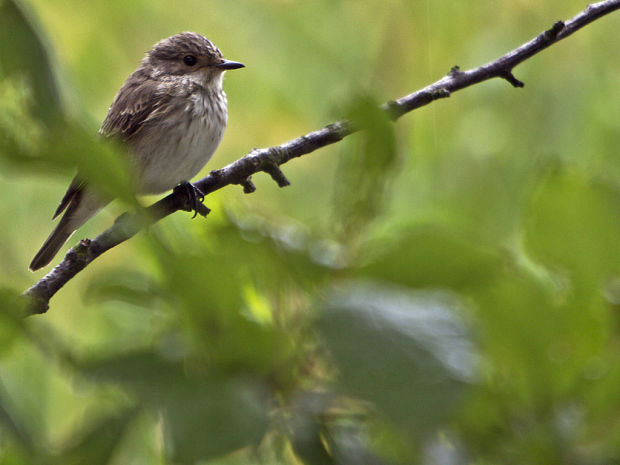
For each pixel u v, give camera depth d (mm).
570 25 6312
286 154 6152
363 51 10852
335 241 2453
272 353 2381
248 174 6172
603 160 8781
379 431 2406
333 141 6160
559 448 2568
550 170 2910
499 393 2604
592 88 9641
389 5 10906
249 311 2453
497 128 9609
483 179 9180
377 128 2377
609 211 2816
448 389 1861
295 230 2539
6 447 2170
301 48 10945
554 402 2627
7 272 8656
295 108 10836
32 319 2258
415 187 9180
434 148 9562
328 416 2383
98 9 10477
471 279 2451
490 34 10516
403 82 10672
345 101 2398
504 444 2578
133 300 2582
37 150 1865
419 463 2412
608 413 2615
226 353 2367
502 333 2641
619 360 2633
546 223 2867
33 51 3486
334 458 2377
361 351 1935
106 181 2064
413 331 1954
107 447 2240
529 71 9938
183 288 2383
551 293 2838
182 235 2508
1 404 2166
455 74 6250
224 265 2395
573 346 2703
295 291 2420
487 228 7539
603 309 2740
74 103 3582
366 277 2389
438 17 10766
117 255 8273
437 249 2434
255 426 2146
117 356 2279
